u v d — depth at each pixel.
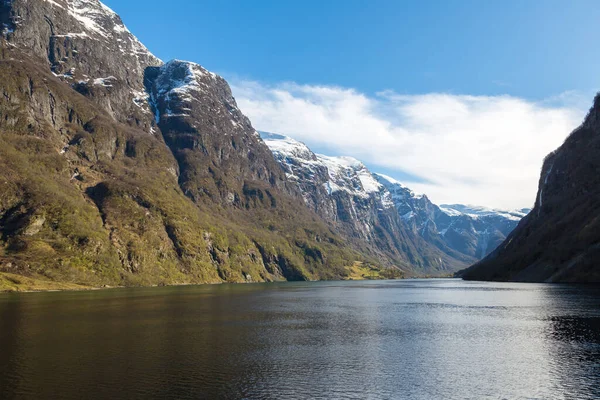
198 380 56.41
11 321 104.75
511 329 90.75
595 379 56.03
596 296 150.25
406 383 55.31
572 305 126.06
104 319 108.69
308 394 51.56
